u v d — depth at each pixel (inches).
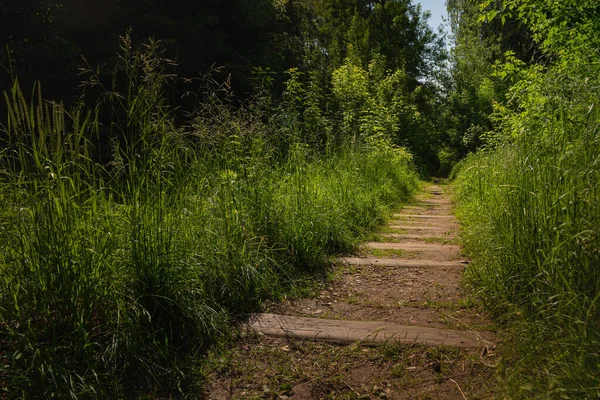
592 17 247.3
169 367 111.7
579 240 106.1
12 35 429.4
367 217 295.1
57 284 107.5
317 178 269.3
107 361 106.3
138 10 549.0
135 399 101.0
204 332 127.6
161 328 118.0
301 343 127.5
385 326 136.1
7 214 112.6
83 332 105.1
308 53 938.7
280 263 183.5
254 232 184.5
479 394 100.8
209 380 110.0
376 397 103.0
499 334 127.9
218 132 177.8
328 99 649.6
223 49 611.5
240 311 146.9
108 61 449.4
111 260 120.4
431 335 128.9
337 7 1432.1
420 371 112.0
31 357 100.0
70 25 477.7
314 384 108.7
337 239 229.1
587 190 109.9
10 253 110.4
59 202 114.7
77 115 121.5
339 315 148.6
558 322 103.1
